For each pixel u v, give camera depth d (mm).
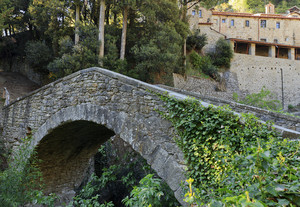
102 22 14633
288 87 25484
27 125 8047
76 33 14391
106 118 5461
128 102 5105
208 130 3695
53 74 15750
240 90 23578
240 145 3260
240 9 45875
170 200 5609
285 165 2176
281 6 43688
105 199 8758
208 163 3613
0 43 22875
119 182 8922
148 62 14656
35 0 15719
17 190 5371
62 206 9469
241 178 2379
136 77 14734
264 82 24844
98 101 5703
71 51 14516
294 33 32500
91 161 11445
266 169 1926
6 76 20703
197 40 23375
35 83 20234
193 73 21406
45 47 17188
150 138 4602
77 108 6191
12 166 6148
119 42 16750
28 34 21984
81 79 6191
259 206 1390
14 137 8641
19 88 18312
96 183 8391
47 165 9195
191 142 3967
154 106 4648
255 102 15391
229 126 3461
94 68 5891
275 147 2734
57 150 8750
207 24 25828
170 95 4371
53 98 7031
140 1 15172
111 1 15734
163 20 16609
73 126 7098
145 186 4234
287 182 1912
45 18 16062
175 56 14719
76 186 10797
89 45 14039
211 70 22500
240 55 24766
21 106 8445
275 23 32406
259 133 3129
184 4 18969
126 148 10984
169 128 4363
